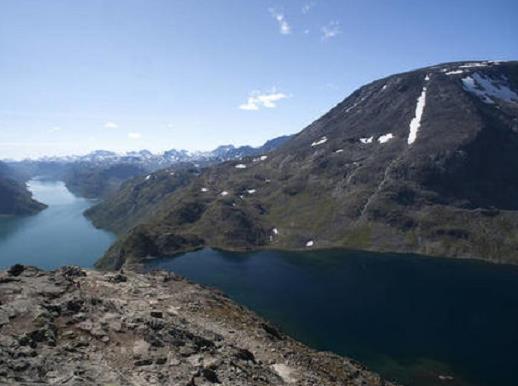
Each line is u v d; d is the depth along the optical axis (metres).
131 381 23.05
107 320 30.00
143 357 26.11
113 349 26.50
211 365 28.28
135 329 29.50
